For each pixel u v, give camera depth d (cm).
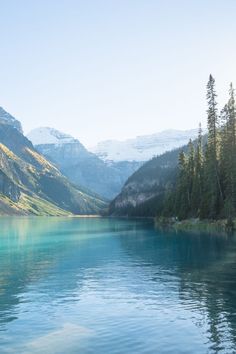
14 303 3045
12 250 6788
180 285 3606
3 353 2048
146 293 3328
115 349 2089
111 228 13775
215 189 10656
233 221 9162
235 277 3931
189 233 9325
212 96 11231
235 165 9938
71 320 2594
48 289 3550
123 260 5347
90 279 4009
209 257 5272
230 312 2698
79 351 2072
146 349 2080
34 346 2141
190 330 2345
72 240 8744
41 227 15388
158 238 8488
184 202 12862
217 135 11281
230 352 2019
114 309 2844
